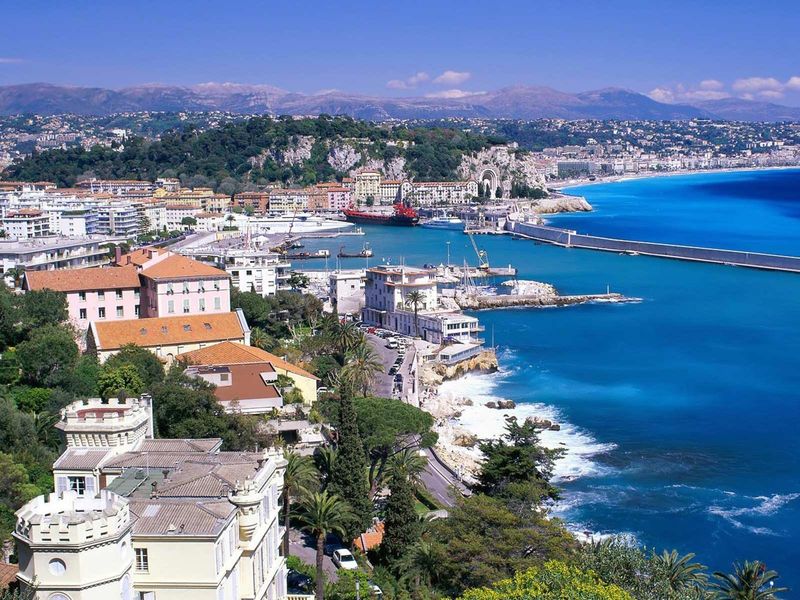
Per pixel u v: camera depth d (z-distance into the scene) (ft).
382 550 419.33
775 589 390.01
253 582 284.61
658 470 618.85
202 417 462.60
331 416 535.19
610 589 290.56
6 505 357.20
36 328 626.23
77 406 331.57
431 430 604.08
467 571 364.38
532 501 432.25
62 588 225.35
